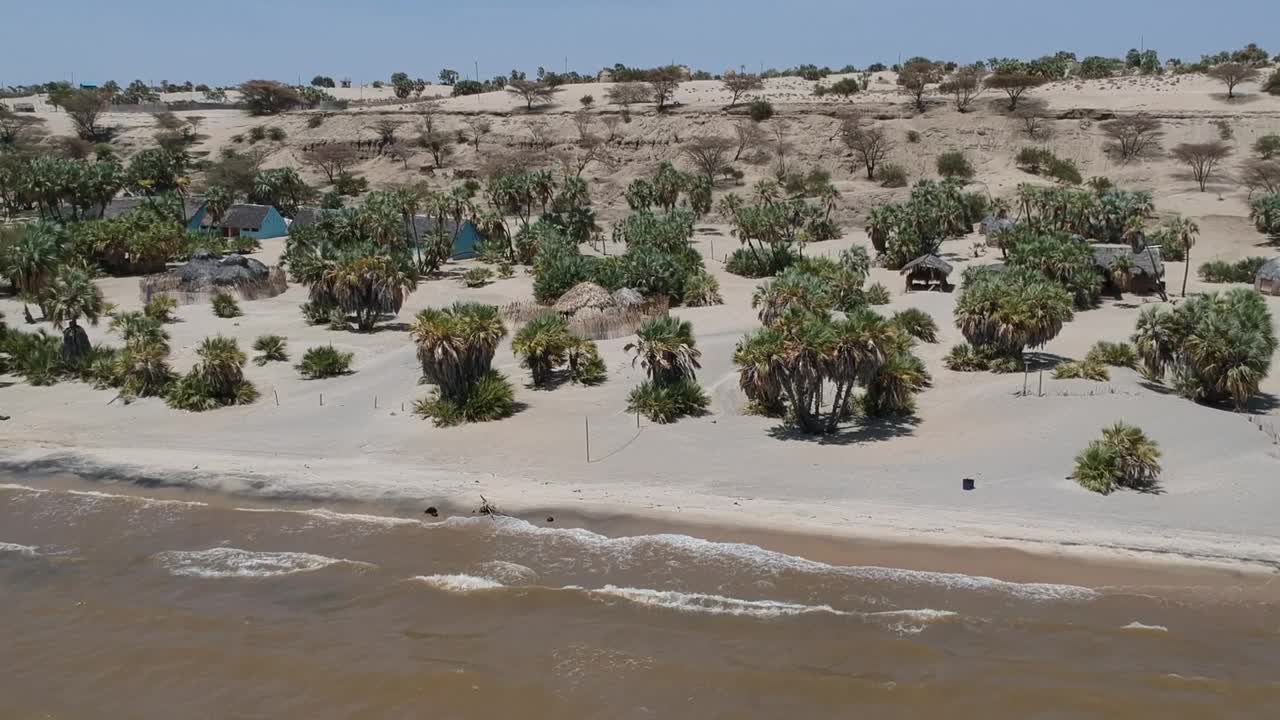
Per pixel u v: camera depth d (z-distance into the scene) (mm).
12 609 27094
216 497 34938
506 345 56125
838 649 24188
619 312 59812
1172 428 37062
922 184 100812
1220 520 29922
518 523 31906
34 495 35375
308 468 37656
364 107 182750
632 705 22297
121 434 42500
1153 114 128875
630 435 40000
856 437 38906
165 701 22922
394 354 55250
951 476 34281
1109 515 30641
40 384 50844
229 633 25750
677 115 145000
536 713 22141
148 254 84750
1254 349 40344
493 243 92875
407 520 32469
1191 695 21875
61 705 22828
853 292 66188
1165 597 25875
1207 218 97250
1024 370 47938
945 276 74375
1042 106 138250
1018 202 109312
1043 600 25969
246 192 127688
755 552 29219
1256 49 158000
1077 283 67188
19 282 63094
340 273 60656
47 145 154000
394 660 24359
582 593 27281
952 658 23656
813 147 133875
